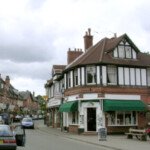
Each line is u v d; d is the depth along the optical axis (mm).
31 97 148375
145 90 39938
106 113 37844
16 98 116938
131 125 38969
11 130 20047
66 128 44531
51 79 58750
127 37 39906
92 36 46562
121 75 39000
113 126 38031
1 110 91625
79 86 38875
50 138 32281
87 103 38125
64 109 41375
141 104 38781
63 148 22609
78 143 27547
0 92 91625
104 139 29453
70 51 49062
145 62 40750
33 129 51156
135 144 25828
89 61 38562
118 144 25844
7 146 18328
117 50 39531
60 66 54469
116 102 37750
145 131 29250
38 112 148250
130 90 39094
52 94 56344
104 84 38031
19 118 81188
